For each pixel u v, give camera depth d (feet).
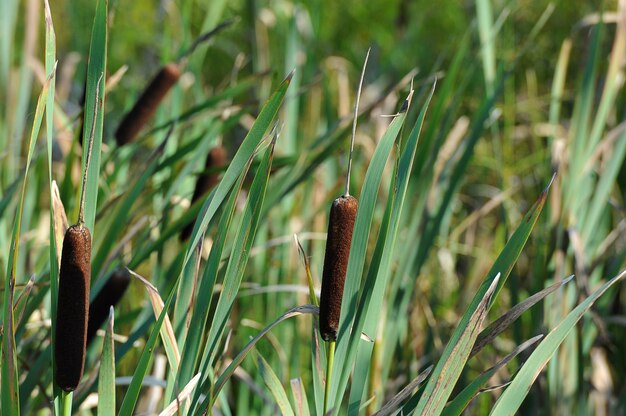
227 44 20.12
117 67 19.66
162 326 7.00
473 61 9.61
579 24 10.84
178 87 10.95
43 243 9.13
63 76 13.84
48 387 8.13
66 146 10.00
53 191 6.95
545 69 19.47
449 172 10.99
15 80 10.66
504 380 9.93
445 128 9.18
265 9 15.78
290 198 11.22
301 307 6.97
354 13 22.07
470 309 6.90
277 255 10.86
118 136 8.61
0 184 9.93
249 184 8.57
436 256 12.78
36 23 10.73
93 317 7.47
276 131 6.81
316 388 7.10
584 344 9.76
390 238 7.00
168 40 11.45
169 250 10.61
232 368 6.87
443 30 21.93
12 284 6.63
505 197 11.62
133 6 20.26
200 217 6.89
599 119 9.66
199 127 11.48
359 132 12.19
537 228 10.03
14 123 10.53
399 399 7.16
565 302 9.50
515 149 15.93
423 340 11.51
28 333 8.85
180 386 6.91
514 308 7.08
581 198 9.98
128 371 9.87
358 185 11.94
